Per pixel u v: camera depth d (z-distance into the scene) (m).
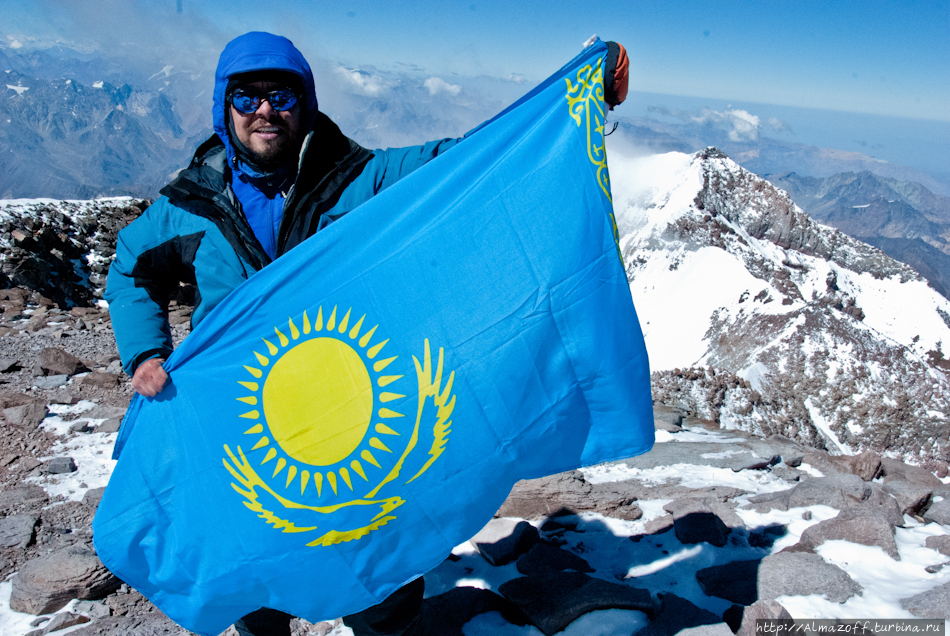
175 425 2.55
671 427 8.04
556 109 2.89
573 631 3.27
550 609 3.38
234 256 2.55
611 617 3.33
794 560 3.82
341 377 2.55
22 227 15.82
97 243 17.67
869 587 3.62
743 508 5.04
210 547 2.60
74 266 16.55
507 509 4.98
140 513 2.58
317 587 2.63
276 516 2.57
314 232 2.58
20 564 4.41
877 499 5.06
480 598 3.63
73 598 3.91
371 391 2.56
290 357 2.54
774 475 6.20
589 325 2.77
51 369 9.01
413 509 2.64
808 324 136.88
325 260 2.55
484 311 2.65
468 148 2.75
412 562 2.69
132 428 2.60
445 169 2.70
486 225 2.70
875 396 109.69
